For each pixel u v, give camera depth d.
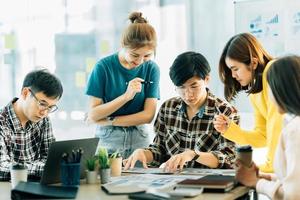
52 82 2.25
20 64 3.45
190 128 2.56
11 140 2.41
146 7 4.02
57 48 3.61
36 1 3.50
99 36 3.79
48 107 2.27
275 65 1.80
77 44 3.69
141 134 2.92
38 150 2.53
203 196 1.83
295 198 1.71
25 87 2.30
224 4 3.83
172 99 2.67
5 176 2.22
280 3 3.56
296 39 3.52
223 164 2.39
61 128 3.67
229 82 2.54
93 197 1.85
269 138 2.30
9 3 3.40
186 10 3.99
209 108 2.54
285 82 1.74
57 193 1.87
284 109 1.79
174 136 2.60
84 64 3.72
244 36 2.39
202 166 2.46
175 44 4.05
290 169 1.74
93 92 2.91
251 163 2.02
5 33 3.40
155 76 2.96
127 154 2.88
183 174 2.24
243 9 3.73
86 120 3.16
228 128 2.44
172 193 1.81
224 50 2.48
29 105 2.27
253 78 2.36
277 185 1.84
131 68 2.90
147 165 2.55
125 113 2.89
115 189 1.93
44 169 2.05
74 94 3.69
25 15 3.46
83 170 2.19
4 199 1.87
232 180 1.97
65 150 2.11
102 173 2.11
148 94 2.93
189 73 2.39
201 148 2.52
